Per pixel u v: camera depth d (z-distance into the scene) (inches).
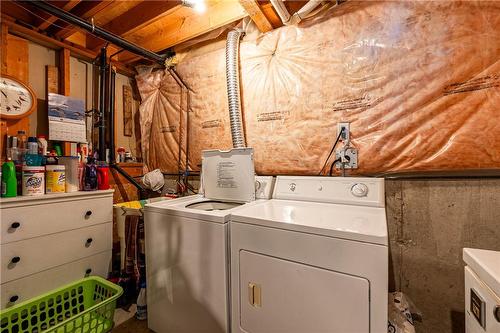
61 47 82.2
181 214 52.4
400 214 56.3
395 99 54.5
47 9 60.9
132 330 60.1
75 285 59.4
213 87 85.4
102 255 71.4
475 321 28.4
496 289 24.1
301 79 67.1
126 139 104.5
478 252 30.7
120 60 99.6
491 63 46.1
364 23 58.2
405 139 53.7
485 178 48.3
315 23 65.1
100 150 86.6
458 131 48.7
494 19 45.9
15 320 53.0
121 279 71.7
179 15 80.6
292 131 68.7
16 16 71.6
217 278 47.1
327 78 63.1
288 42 69.4
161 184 95.1
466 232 50.1
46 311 54.2
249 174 64.4
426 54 51.3
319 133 64.5
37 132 76.7
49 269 59.6
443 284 52.2
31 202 56.6
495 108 45.8
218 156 70.7
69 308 58.0
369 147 57.6
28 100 71.1
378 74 56.4
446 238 51.9
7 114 66.4
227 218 47.3
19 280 54.5
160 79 101.3
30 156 60.9
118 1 69.4
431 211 53.2
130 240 72.8
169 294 54.8
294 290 39.9
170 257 54.5
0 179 53.6
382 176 57.9
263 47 73.7
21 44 72.2
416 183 54.6
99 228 70.6
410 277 55.6
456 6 48.6
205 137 87.4
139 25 76.9
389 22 55.2
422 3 51.7
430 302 53.6
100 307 50.3
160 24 85.7
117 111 100.8
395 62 54.5
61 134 78.0
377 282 33.6
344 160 60.5
